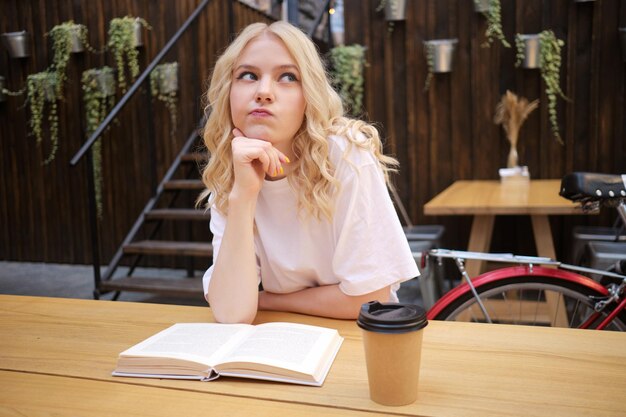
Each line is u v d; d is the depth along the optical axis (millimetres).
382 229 1201
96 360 995
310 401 813
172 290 3498
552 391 828
